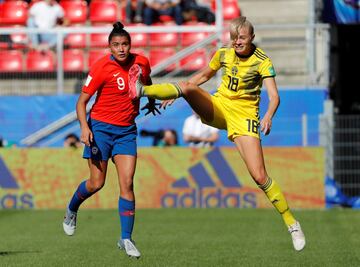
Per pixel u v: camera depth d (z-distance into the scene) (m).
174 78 64.88
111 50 29.80
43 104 63.00
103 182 31.39
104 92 30.34
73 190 58.31
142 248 37.88
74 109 62.97
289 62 68.38
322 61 61.28
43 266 32.12
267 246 38.50
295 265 32.34
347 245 38.66
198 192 57.50
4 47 68.31
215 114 30.00
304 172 57.25
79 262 33.16
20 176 58.59
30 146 62.75
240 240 40.88
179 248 37.84
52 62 67.62
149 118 61.69
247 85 29.53
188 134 60.84
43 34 68.75
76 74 66.94
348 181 57.78
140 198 57.75
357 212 54.25
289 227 29.47
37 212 56.03
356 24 69.44
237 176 57.19
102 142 30.77
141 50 67.19
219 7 62.91
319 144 58.50
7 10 73.62
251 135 29.55
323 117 58.09
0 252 36.75
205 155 57.41
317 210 56.03
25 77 67.50
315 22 65.44
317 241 40.19
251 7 75.00
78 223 49.19
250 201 57.09
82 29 63.28
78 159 58.41
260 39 69.56
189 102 29.86
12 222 50.22
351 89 80.25
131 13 72.00
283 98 60.59
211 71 30.62
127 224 30.62
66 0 74.44
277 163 57.38
